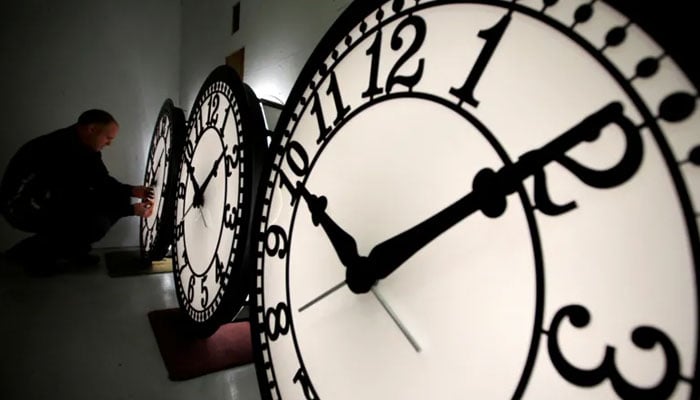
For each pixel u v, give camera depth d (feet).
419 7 1.53
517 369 1.04
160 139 6.01
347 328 1.63
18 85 6.79
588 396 0.90
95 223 5.81
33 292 4.49
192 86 7.77
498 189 1.14
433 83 1.41
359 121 1.76
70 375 2.85
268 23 5.02
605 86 0.96
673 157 0.84
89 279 5.20
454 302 1.22
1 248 6.61
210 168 3.58
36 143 5.37
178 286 4.02
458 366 1.18
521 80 1.13
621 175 0.90
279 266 2.20
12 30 6.66
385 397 1.40
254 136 2.80
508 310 1.08
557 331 0.97
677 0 0.85
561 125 1.03
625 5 0.92
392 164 1.54
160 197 5.21
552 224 1.01
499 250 1.12
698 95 0.81
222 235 3.05
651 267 0.84
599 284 0.91
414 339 1.32
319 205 1.92
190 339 3.52
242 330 3.83
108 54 7.64
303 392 1.85
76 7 7.23
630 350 0.85
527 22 1.13
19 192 5.22
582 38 1.01
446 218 1.27
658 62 0.87
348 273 1.60
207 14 7.18
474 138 1.23
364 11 1.85
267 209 2.43
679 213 0.81
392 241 1.42
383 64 1.68
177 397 2.74
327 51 2.11
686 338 0.77
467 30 1.31
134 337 3.58
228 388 2.92
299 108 2.29
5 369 2.81
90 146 5.78
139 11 7.95
